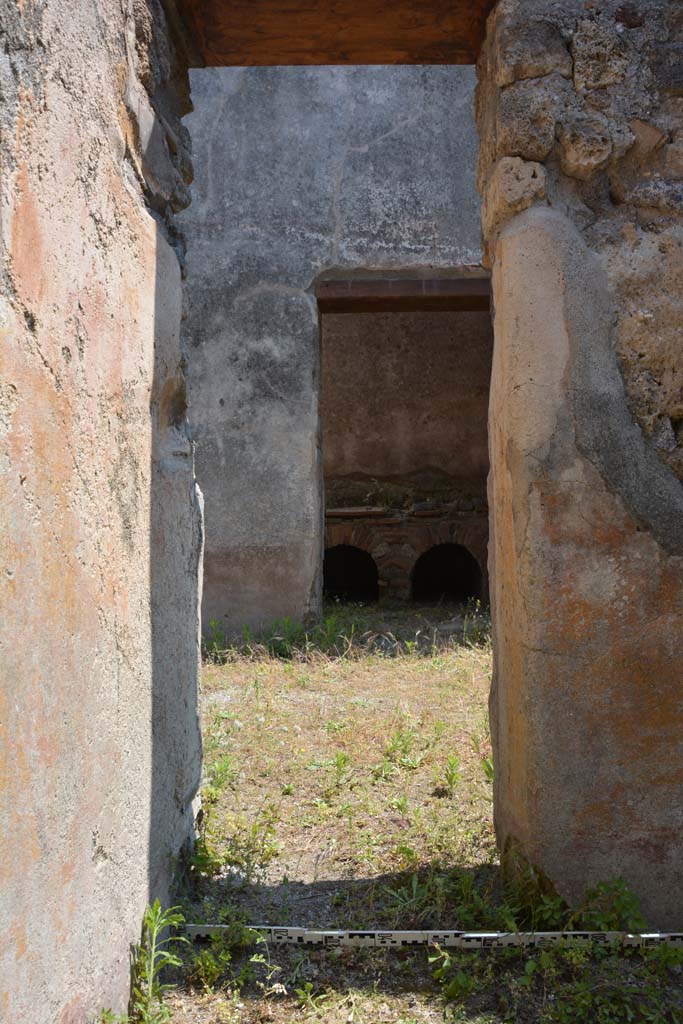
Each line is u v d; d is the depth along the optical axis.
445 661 6.52
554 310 2.65
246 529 7.57
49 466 1.85
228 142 7.59
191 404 7.59
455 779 3.95
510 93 2.71
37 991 1.75
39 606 1.79
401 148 7.63
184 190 3.21
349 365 11.86
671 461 2.67
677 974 2.49
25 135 1.75
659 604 2.65
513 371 2.68
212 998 2.42
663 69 2.71
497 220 2.80
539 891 2.69
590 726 2.66
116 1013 2.20
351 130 7.63
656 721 2.66
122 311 2.38
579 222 2.70
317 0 2.91
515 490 2.67
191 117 7.60
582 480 2.65
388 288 7.66
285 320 7.59
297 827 3.63
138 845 2.44
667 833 2.67
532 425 2.65
